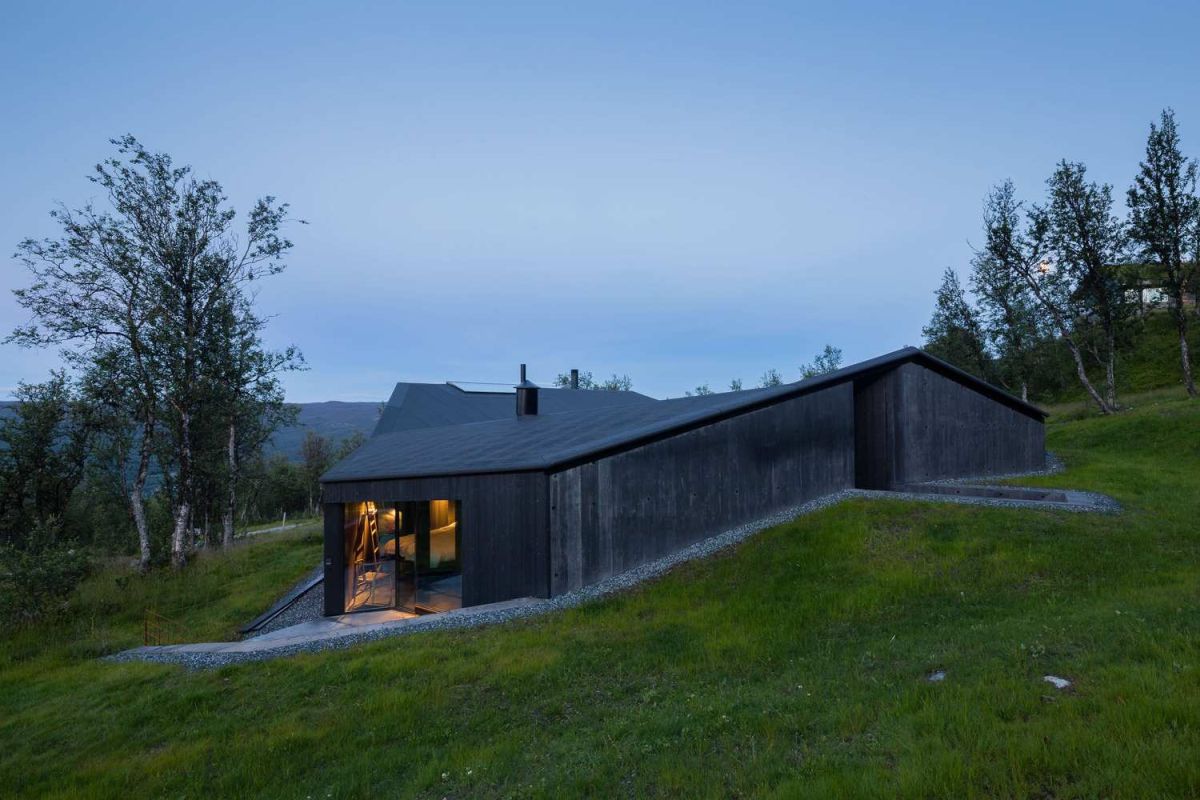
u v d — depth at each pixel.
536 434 16.03
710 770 4.70
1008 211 31.31
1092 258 28.83
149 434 22.86
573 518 11.54
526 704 6.90
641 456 12.48
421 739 6.36
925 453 17.48
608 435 13.03
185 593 18.09
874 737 4.76
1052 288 31.31
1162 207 26.98
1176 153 26.97
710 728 5.50
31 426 24.77
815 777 4.29
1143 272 29.52
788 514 13.81
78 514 35.12
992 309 34.19
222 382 24.86
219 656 10.32
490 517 12.61
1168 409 23.09
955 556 10.08
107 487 28.20
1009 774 3.96
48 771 6.92
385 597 16.27
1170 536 10.41
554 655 8.12
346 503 17.02
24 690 10.32
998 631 6.92
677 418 13.26
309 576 19.39
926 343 40.94
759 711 5.69
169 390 23.16
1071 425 25.58
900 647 6.93
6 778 6.84
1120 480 15.50
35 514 25.19
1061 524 11.10
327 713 7.25
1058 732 4.29
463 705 7.06
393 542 16.25
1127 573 8.81
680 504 12.96
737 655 7.55
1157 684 4.86
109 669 10.80
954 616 7.95
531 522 11.60
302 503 65.56
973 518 11.65
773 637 7.98
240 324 25.72
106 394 22.84
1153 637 6.02
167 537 28.80
